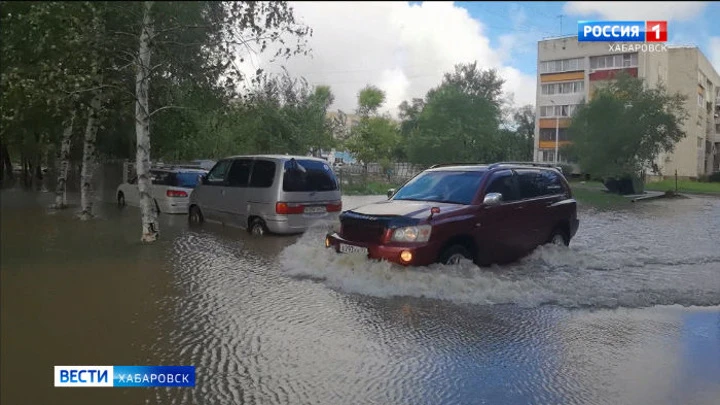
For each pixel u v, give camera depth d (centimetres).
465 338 486
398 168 4294
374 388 384
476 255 714
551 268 773
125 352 459
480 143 4116
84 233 1133
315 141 3262
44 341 486
